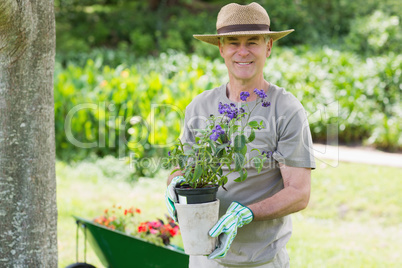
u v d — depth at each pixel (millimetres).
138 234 4133
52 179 2592
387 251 5363
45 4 2432
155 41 16359
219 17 2545
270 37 2598
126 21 17188
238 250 2516
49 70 2520
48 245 2590
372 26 13234
